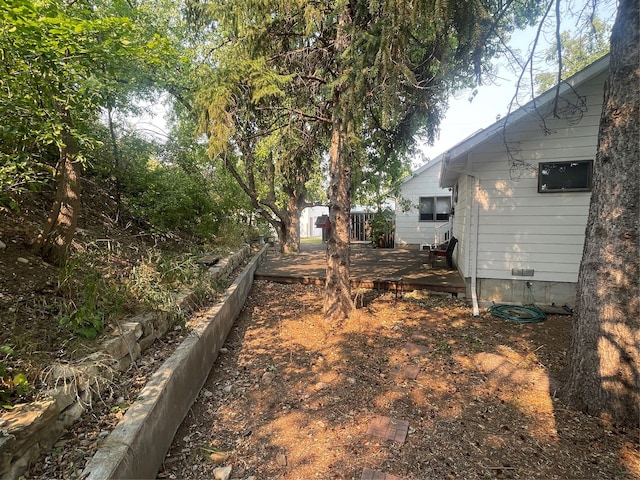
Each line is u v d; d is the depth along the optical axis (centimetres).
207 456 217
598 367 252
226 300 434
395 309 530
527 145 530
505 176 546
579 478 196
